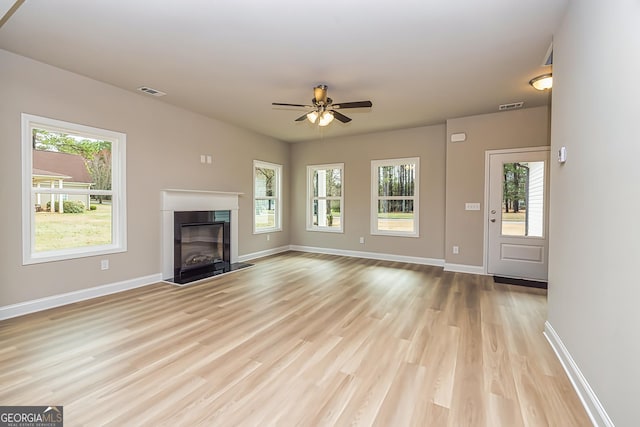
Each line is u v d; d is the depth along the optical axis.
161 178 4.38
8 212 2.97
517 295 3.82
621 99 1.42
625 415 1.35
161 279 4.40
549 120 4.44
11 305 3.00
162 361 2.22
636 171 1.29
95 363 2.18
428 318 3.06
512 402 1.79
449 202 5.15
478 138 4.91
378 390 1.89
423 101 4.25
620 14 1.43
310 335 2.67
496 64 3.14
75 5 2.21
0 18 2.18
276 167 6.82
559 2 2.16
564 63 2.28
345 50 2.88
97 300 3.54
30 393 1.83
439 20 2.39
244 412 1.69
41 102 3.16
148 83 3.69
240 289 4.03
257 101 4.33
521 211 4.67
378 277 4.71
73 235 3.55
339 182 6.72
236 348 2.43
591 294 1.73
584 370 1.80
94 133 3.60
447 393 1.87
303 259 6.14
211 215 5.12
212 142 5.19
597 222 1.67
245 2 2.17
